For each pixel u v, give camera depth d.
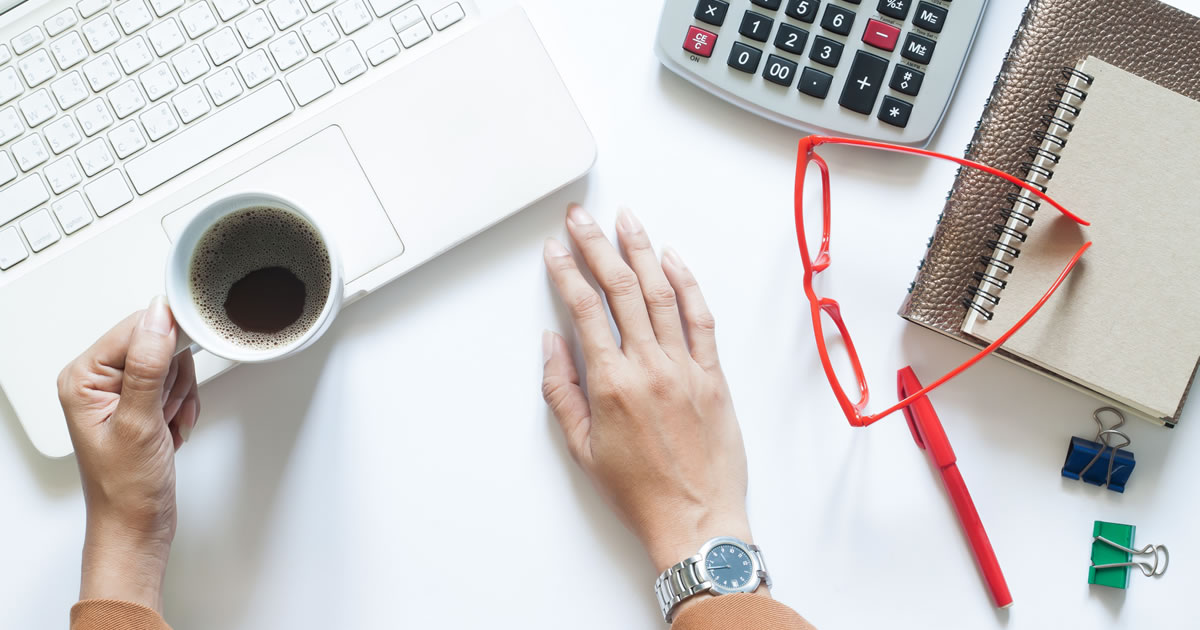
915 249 0.60
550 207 0.60
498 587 0.60
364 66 0.56
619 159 0.60
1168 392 0.53
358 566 0.60
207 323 0.47
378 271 0.56
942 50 0.55
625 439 0.55
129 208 0.56
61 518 0.60
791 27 0.56
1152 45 0.55
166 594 0.59
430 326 0.60
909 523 0.60
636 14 0.60
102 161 0.56
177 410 0.53
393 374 0.60
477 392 0.60
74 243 0.56
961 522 0.59
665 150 0.60
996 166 0.55
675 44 0.57
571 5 0.60
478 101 0.56
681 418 0.55
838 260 0.60
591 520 0.60
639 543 0.59
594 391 0.56
